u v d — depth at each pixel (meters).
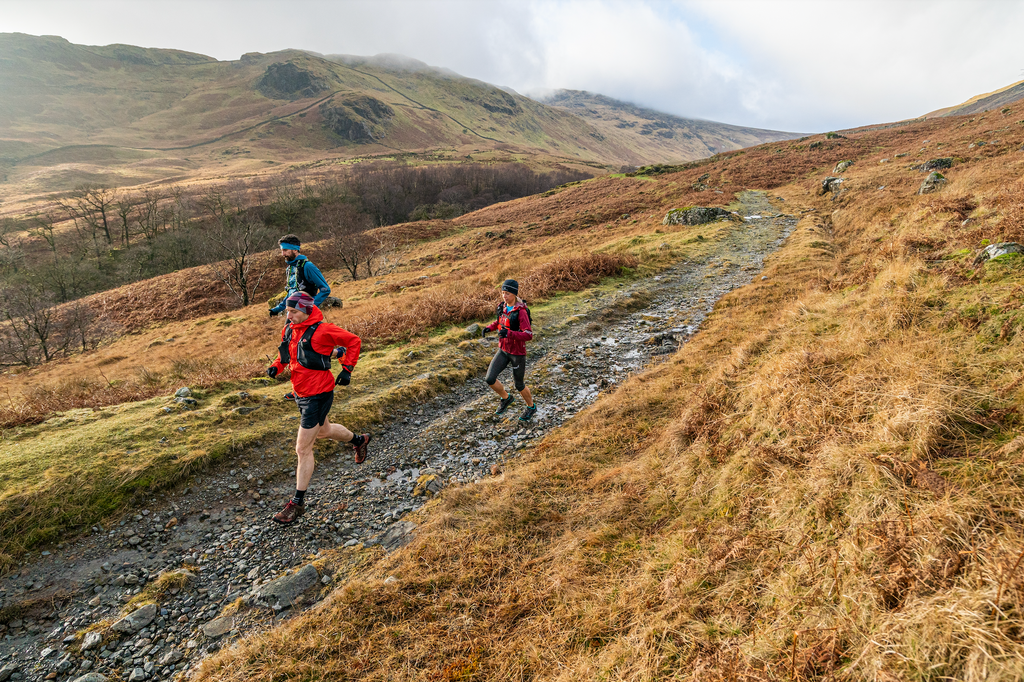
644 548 3.54
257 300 32.62
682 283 12.83
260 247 44.59
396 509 4.76
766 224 20.52
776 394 4.32
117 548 4.18
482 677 2.83
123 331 27.55
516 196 99.00
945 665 1.92
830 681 2.09
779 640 2.36
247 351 12.59
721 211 21.75
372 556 4.04
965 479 2.65
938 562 2.30
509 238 34.56
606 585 3.29
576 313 10.70
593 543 3.72
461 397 7.23
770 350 5.63
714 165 47.34
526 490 4.55
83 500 4.51
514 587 3.48
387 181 86.69
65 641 3.36
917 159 25.31
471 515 4.32
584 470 4.81
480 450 5.78
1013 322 3.71
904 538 2.48
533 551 3.83
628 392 6.41
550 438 5.73
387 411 6.59
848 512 2.86
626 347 8.67
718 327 8.45
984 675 1.81
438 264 32.72
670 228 21.56
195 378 8.12
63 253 66.44
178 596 3.74
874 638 2.12
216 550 4.23
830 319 5.70
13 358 24.11
